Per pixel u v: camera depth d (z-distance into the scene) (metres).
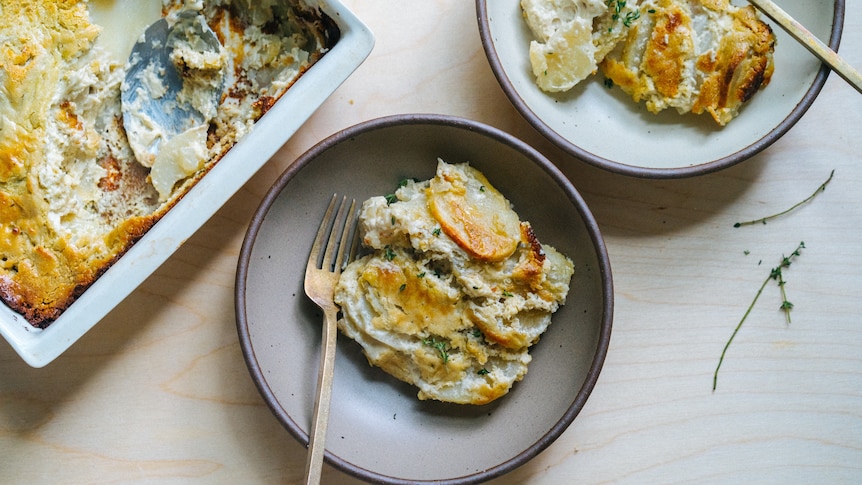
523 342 0.65
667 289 0.69
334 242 0.65
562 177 0.63
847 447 0.69
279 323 0.65
